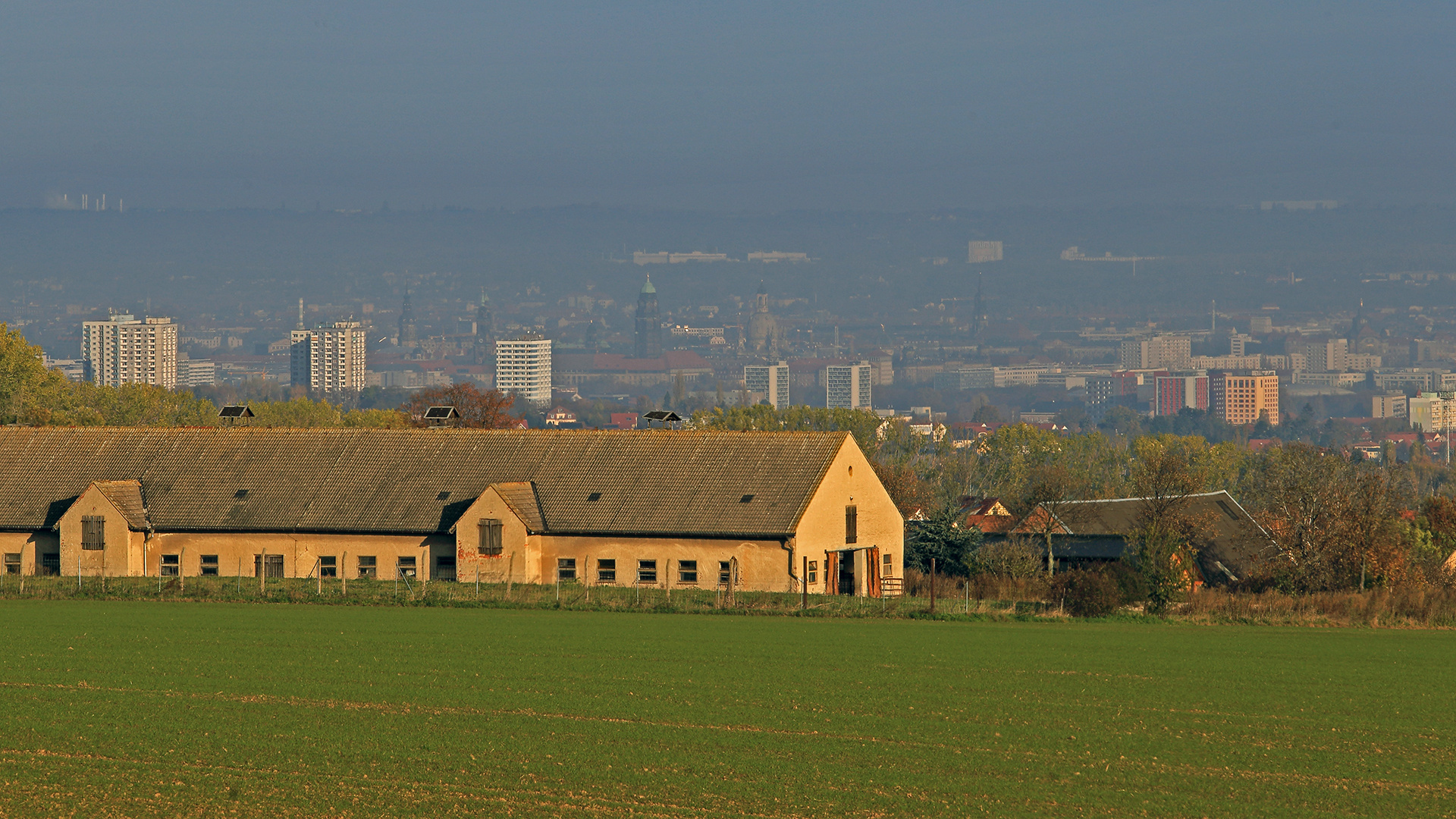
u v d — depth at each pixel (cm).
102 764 14875
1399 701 19075
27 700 18000
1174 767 15200
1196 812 13562
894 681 19912
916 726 17000
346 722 16825
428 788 14062
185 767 14762
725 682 19662
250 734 16175
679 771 14738
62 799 13700
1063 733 16775
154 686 19012
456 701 18062
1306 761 15550
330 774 14538
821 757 15412
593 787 14125
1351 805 13875
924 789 14188
